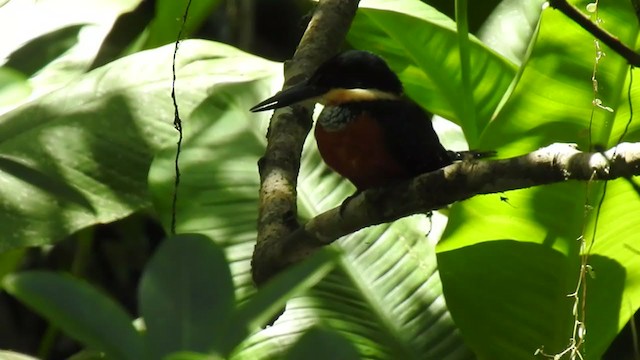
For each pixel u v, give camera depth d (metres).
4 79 6.02
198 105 6.47
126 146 6.45
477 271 6.34
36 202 6.39
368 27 6.50
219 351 4.99
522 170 6.12
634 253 6.32
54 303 4.85
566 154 6.11
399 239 6.41
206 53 6.52
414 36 6.43
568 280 6.33
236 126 6.46
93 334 4.86
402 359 6.34
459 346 6.36
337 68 6.33
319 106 6.53
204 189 6.41
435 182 6.15
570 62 6.29
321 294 6.36
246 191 6.41
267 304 5.04
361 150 6.32
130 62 6.50
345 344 4.78
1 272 6.49
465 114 6.41
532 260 6.33
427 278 6.39
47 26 6.54
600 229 6.32
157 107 6.47
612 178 6.10
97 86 6.48
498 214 6.31
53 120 6.45
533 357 6.36
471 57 6.43
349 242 6.41
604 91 6.29
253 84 6.49
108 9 6.55
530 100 6.30
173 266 5.26
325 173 6.45
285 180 6.24
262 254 6.20
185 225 6.38
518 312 6.35
